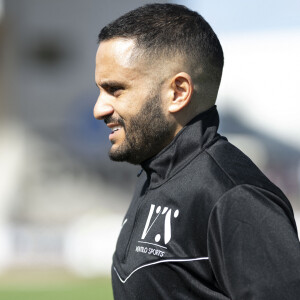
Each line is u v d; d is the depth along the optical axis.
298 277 2.84
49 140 32.84
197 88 3.39
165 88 3.34
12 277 19.59
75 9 33.75
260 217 2.96
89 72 33.75
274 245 2.90
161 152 3.38
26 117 33.22
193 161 3.29
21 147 32.78
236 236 2.94
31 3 33.50
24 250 21.34
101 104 3.41
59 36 33.62
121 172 31.89
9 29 33.00
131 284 3.23
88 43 33.84
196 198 3.12
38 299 15.79
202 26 3.45
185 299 3.08
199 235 3.07
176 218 3.16
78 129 32.69
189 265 3.07
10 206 31.67
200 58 3.39
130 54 3.32
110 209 31.53
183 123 3.39
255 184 3.08
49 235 21.30
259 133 41.53
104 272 20.75
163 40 3.32
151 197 3.39
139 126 3.35
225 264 2.95
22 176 32.34
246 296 2.87
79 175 32.06
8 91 33.12
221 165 3.18
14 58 33.25
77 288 17.50
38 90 33.44
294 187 37.59
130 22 3.37
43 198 31.94
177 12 3.45
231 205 3.00
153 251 3.18
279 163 39.38
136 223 3.43
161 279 3.13
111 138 3.45
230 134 41.38
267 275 2.86
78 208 31.67
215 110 3.49
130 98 3.34
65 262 21.11
